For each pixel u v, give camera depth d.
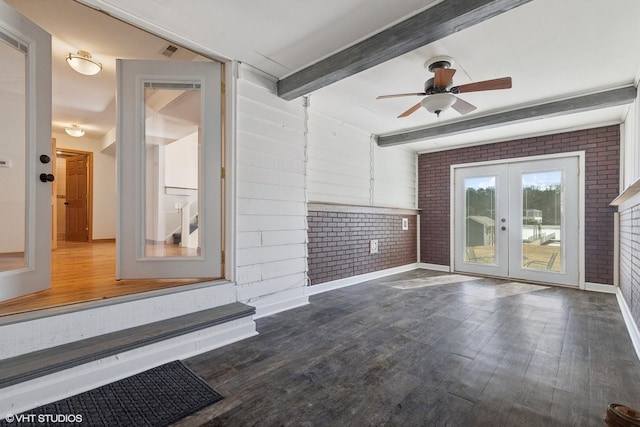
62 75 3.76
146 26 2.43
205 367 2.12
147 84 2.84
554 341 2.59
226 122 3.01
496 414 1.63
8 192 2.19
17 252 2.22
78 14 2.57
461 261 5.83
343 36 2.59
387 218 5.62
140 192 2.80
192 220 3.02
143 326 2.29
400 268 5.91
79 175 6.98
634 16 2.20
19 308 1.98
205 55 2.90
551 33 2.43
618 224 4.21
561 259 4.75
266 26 2.47
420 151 6.38
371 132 5.30
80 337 2.03
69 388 1.79
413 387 1.89
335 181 4.68
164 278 2.86
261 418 1.60
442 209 6.09
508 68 2.99
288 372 2.06
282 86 3.35
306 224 3.73
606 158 4.38
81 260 4.11
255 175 3.17
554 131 4.82
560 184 4.79
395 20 2.36
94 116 5.32
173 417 1.60
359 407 1.69
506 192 5.31
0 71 2.13
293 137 3.58
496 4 1.89
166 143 2.98
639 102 3.06
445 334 2.74
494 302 3.78
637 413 1.50
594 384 1.93
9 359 1.75
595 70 3.00
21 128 2.21
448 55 2.78
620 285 4.01
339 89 3.61
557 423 1.56
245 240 3.06
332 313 3.32
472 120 4.43
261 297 3.22
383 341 2.58
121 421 1.56
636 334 2.56
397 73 3.19
